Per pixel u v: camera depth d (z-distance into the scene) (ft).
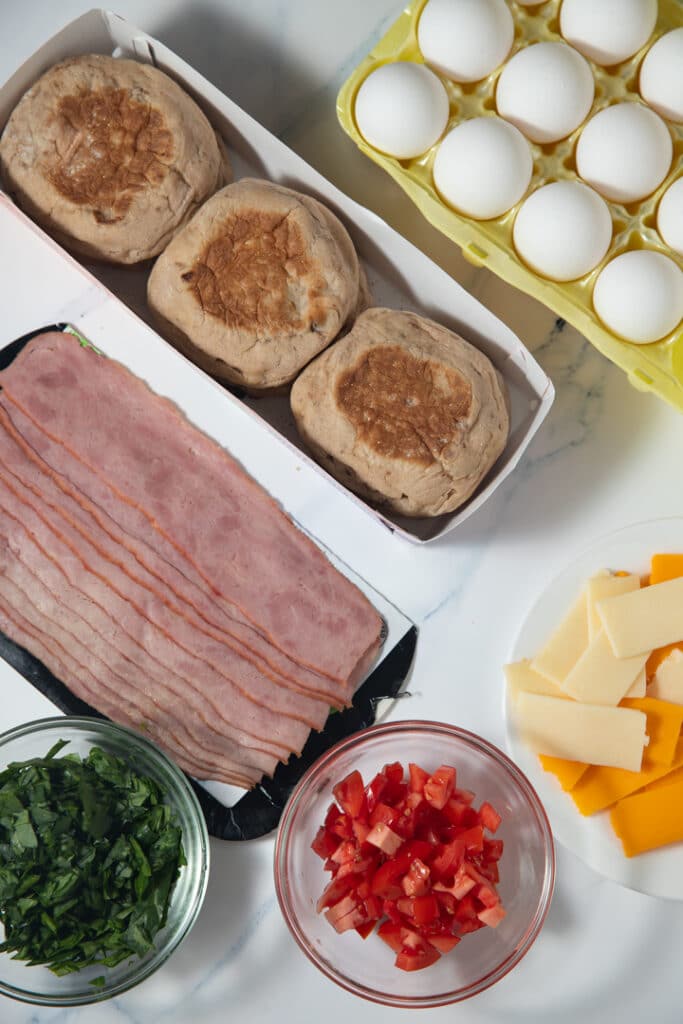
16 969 2.27
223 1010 2.33
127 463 2.38
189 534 2.37
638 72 2.29
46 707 2.37
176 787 2.27
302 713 2.35
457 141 2.20
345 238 2.30
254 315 2.24
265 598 2.37
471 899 2.17
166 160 2.25
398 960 2.22
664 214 2.22
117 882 2.21
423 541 2.23
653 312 2.19
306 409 2.25
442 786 2.18
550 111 2.21
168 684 2.35
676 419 2.41
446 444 2.23
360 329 2.27
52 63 2.29
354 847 2.19
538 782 2.32
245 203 2.24
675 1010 2.32
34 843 2.17
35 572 2.35
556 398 2.42
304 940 2.21
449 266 2.43
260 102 2.45
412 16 2.27
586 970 2.33
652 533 2.35
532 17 2.30
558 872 2.35
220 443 2.41
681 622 2.30
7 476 2.37
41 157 2.24
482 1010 2.33
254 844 2.35
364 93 2.23
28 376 2.39
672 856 2.31
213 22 2.43
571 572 2.35
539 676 2.34
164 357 2.41
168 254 2.26
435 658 2.38
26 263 2.42
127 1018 2.33
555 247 2.19
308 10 2.43
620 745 2.29
